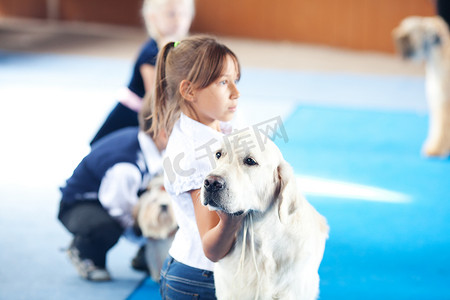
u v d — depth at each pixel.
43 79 12.46
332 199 6.35
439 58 8.16
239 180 2.32
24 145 8.21
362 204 6.23
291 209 2.44
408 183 6.96
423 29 8.26
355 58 15.99
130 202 4.37
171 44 2.76
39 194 6.43
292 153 8.04
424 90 12.33
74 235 4.53
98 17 18.91
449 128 7.96
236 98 2.62
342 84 12.79
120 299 4.21
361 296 4.27
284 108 10.55
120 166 4.30
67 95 11.23
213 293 2.71
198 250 2.68
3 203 6.11
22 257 4.88
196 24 18.05
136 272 4.71
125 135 4.46
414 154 8.17
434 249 5.18
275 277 2.54
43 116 9.77
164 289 2.81
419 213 6.03
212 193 2.27
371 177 7.14
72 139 8.55
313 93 11.82
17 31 17.69
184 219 2.67
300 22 17.30
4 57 14.66
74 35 17.67
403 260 4.94
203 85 2.57
